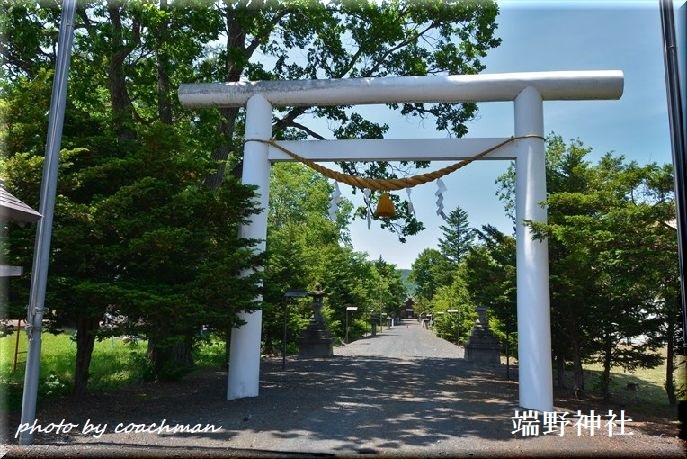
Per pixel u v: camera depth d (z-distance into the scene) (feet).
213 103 34.60
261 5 40.01
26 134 25.98
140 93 45.27
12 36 35.73
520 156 31.63
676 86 20.43
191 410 28.19
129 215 28.19
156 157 28.48
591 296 33.94
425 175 32.65
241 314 32.58
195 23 36.55
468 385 40.01
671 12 20.81
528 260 30.71
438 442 21.89
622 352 36.55
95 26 37.78
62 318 27.81
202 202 28.48
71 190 27.25
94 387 34.50
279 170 115.65
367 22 45.47
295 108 52.08
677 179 20.24
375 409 28.99
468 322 90.02
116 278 28.12
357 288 110.83
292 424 24.91
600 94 31.55
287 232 66.85
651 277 26.35
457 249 184.03
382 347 86.63
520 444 21.90
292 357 64.34
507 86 31.78
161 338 28.53
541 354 29.91
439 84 32.30
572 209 35.09
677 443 22.85
